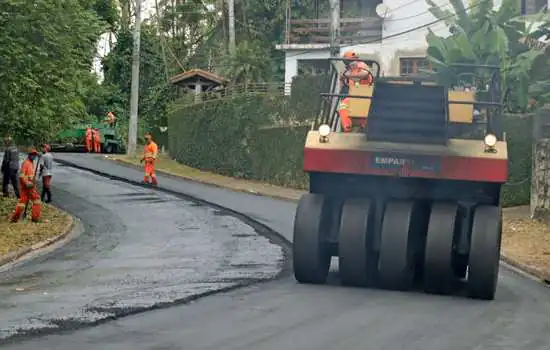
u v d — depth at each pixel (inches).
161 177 1825.8
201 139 1972.2
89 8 1331.2
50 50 1078.4
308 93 1659.7
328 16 2187.5
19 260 798.5
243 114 1800.0
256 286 604.1
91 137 2415.1
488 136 570.3
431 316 508.4
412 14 1776.6
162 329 452.8
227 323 470.6
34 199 1067.3
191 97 2171.5
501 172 561.6
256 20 2425.0
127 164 1942.7
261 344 420.2
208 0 3031.5
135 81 2191.2
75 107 1382.9
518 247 901.2
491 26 1362.0
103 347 409.4
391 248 581.0
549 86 1294.3
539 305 570.9
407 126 585.3
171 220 1095.6
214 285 607.8
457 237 595.8
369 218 596.7
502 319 509.0
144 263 740.7
